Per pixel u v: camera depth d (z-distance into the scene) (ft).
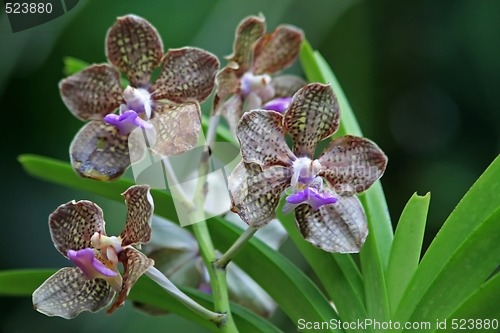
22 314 3.32
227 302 1.99
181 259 2.17
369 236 2.02
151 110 2.03
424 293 1.95
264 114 1.96
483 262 1.93
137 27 2.03
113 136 2.04
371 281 2.01
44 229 3.46
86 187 2.19
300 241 2.08
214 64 2.02
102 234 1.95
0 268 3.40
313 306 2.03
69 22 3.26
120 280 1.93
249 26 2.09
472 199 1.98
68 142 3.50
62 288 1.95
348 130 2.12
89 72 2.04
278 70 2.17
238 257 2.09
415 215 2.02
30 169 2.20
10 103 3.44
